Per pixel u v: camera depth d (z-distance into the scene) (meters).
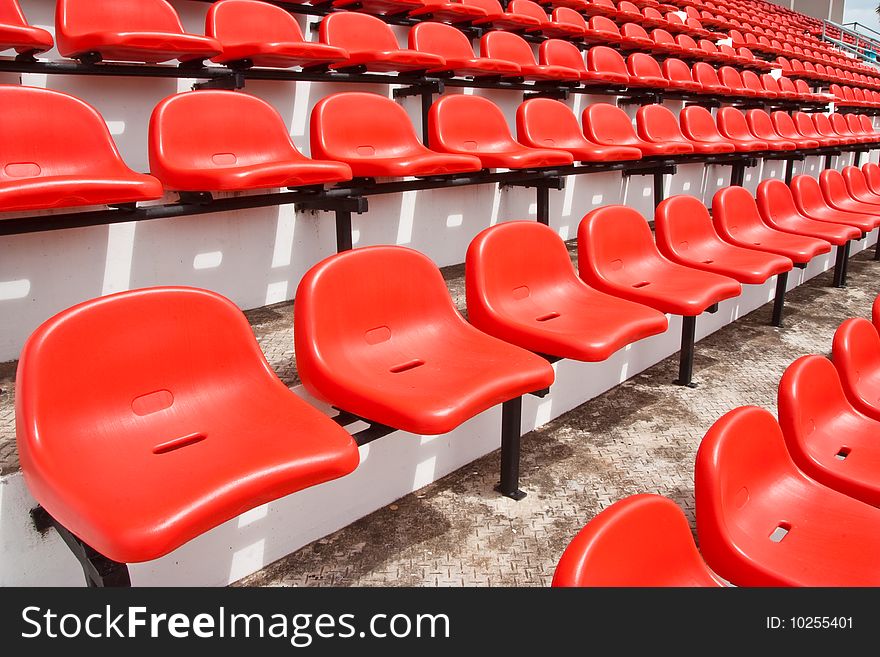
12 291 1.98
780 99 6.76
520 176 3.18
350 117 2.71
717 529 1.17
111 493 1.12
